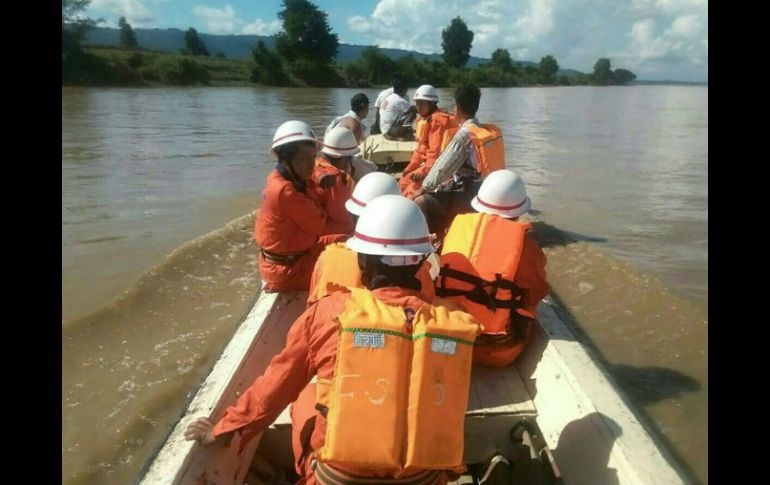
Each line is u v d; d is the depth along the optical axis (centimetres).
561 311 385
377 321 205
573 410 289
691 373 464
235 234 787
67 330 526
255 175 1185
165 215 894
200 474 247
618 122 2547
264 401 237
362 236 235
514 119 2655
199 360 491
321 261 318
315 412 259
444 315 212
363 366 202
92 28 5847
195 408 279
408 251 228
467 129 574
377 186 364
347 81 5753
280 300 410
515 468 306
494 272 324
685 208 950
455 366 205
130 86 4600
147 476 236
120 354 496
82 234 795
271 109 2711
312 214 405
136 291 609
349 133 543
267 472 301
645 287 617
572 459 272
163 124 2036
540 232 818
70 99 3194
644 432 259
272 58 5481
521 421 310
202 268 678
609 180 1186
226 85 5184
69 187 1070
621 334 527
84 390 447
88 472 373
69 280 633
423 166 738
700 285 618
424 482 205
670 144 1752
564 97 5034
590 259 704
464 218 344
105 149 1488
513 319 341
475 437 317
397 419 199
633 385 450
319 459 202
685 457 373
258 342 351
